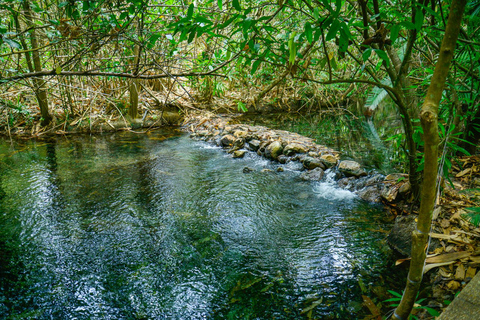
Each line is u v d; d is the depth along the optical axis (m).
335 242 2.60
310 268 2.31
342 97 7.36
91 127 6.12
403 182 3.24
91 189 3.63
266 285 2.17
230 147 5.21
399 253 2.42
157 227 2.87
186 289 2.15
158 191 3.58
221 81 7.36
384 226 2.80
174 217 3.03
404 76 2.37
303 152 4.50
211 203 3.30
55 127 5.98
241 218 3.01
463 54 2.54
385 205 3.16
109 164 4.42
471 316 1.14
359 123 6.47
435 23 2.34
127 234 2.76
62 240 2.67
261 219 2.98
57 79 5.62
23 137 5.72
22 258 2.45
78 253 2.51
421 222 0.92
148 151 5.02
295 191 3.56
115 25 2.19
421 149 3.40
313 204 3.26
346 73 6.54
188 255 2.49
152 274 2.29
